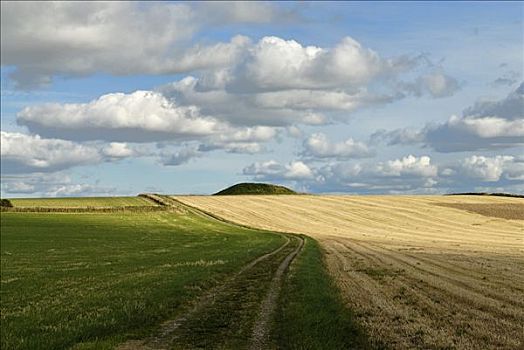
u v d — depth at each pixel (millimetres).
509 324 17219
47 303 24672
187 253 52781
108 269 40375
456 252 51594
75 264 45688
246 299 23172
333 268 36062
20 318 20703
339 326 16672
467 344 14602
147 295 24422
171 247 61344
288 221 100500
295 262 38500
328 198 132750
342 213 110750
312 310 19234
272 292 25016
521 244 65000
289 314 18719
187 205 117000
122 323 18391
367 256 46375
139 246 63062
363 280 29172
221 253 50500
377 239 72625
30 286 31984
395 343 14773
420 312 19266
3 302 26094
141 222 92750
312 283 26562
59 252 57125
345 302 21484
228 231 83000
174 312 20625
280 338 15977
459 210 114000
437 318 18172
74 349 15047
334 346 14414
